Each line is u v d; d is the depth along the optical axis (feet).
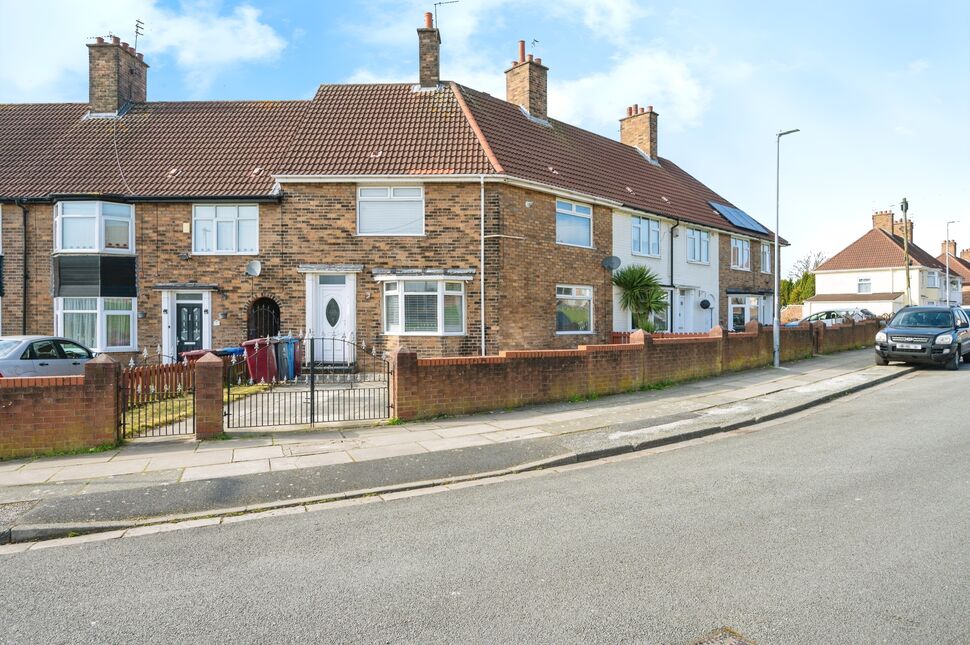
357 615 13.32
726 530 17.83
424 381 35.53
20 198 58.80
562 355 40.75
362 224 58.59
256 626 12.96
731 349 55.72
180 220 59.31
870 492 21.13
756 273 99.25
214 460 27.30
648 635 12.11
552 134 75.66
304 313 58.44
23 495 22.54
